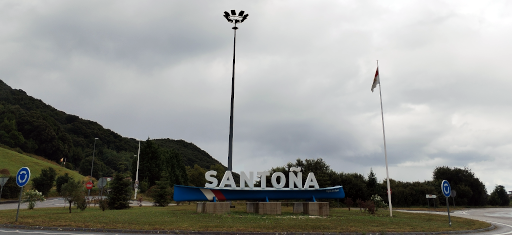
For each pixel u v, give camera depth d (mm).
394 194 67625
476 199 81688
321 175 54781
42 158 126375
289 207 39500
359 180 63344
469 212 48156
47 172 62531
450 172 84188
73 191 26406
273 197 29266
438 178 85375
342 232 16594
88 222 17922
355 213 32125
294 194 29750
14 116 136250
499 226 24734
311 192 30031
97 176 128875
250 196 28766
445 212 47438
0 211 26969
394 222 22422
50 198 60969
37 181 59969
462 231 19375
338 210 37875
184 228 16484
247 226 17500
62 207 34469
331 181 61406
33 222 17656
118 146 188875
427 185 76250
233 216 23172
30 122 133750
